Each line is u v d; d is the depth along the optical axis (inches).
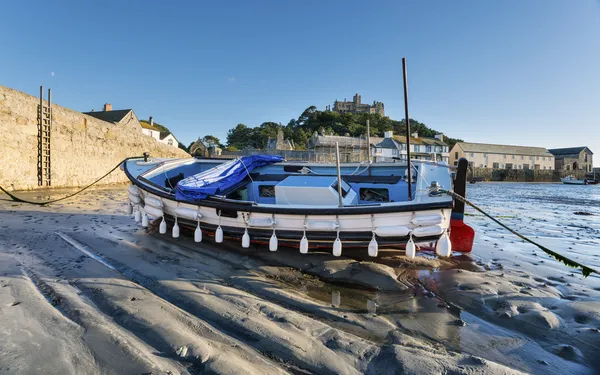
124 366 88.5
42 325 107.5
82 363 89.2
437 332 121.9
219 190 225.5
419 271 187.9
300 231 191.8
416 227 178.4
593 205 659.4
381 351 104.7
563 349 110.9
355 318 129.6
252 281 162.1
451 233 223.6
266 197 253.1
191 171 311.9
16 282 142.5
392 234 180.9
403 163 267.3
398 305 144.0
